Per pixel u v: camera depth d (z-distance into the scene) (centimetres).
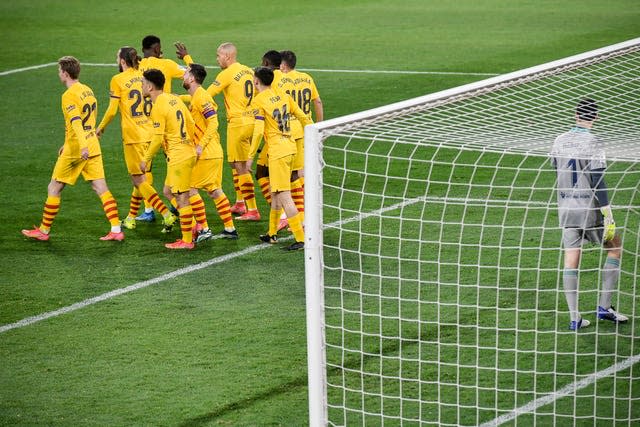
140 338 2767
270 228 3506
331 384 2480
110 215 3562
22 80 6147
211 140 3475
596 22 7412
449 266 3162
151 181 3750
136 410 2380
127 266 3322
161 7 8669
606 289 2733
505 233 3403
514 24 7488
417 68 6166
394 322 2794
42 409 2397
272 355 2648
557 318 2784
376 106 5275
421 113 2970
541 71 2681
